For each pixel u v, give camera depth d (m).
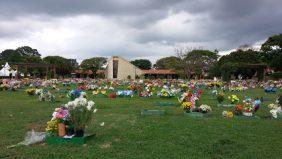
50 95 27.58
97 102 26.81
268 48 91.94
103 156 9.23
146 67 149.75
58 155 9.34
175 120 15.83
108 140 11.28
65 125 11.19
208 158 9.15
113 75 107.56
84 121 11.05
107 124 14.81
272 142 11.19
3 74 77.19
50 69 100.12
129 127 13.85
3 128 13.90
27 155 9.40
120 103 25.98
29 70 99.62
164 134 12.23
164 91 32.06
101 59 128.88
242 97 34.41
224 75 69.50
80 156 9.23
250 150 10.06
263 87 54.25
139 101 28.05
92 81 66.94
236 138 11.70
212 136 11.94
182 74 103.56
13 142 11.21
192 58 102.12
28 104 24.61
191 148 10.20
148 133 12.41
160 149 10.00
